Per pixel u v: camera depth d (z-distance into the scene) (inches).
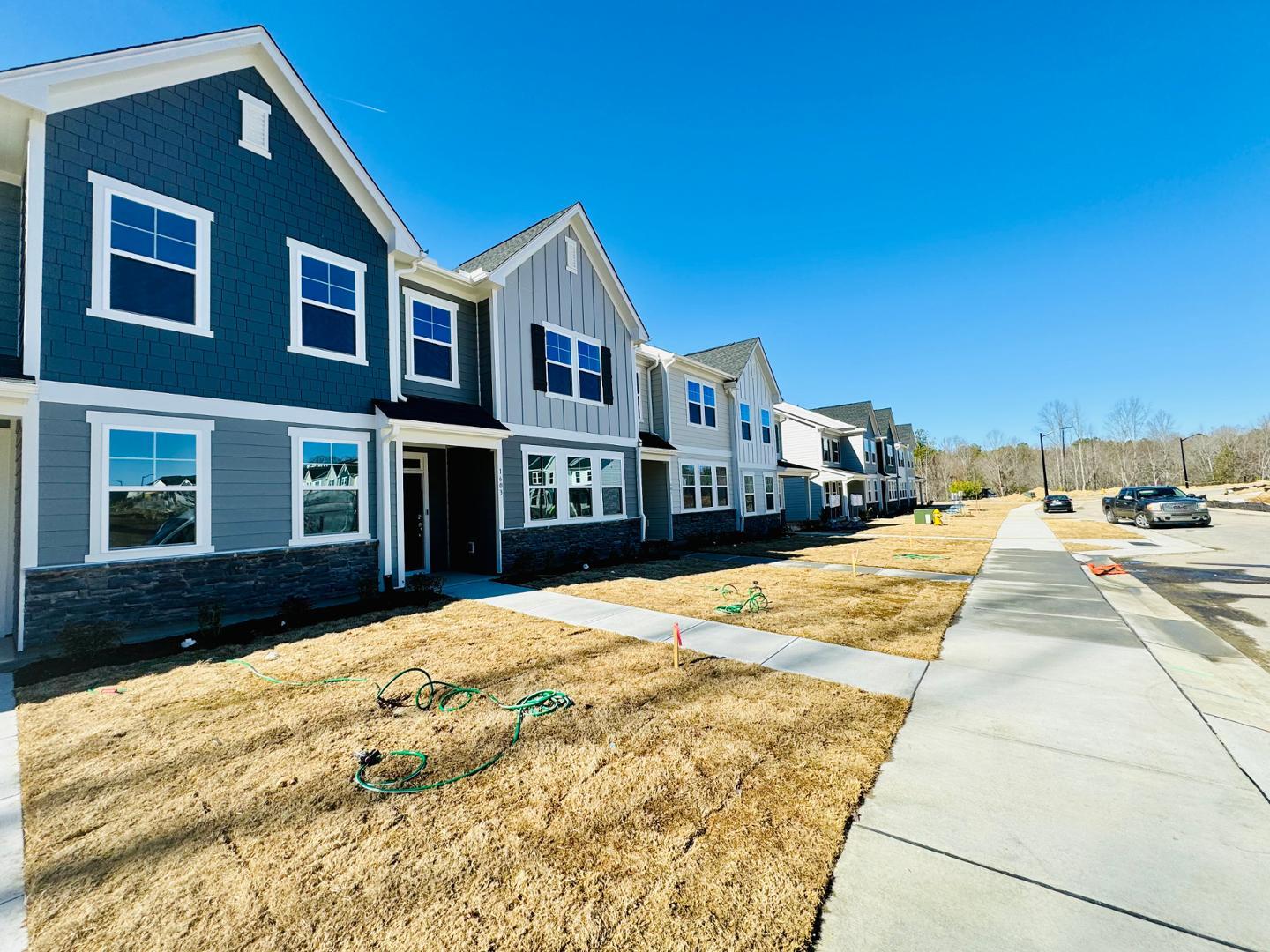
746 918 84.1
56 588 240.1
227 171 305.9
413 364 401.4
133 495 264.2
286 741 146.6
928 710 162.1
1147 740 142.0
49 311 245.9
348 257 356.5
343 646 233.3
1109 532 734.5
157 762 136.3
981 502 2258.9
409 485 445.4
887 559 516.4
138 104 277.1
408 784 124.8
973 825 106.7
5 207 274.8
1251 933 79.8
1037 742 141.1
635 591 358.6
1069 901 86.9
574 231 524.4
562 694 174.6
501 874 94.8
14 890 93.0
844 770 127.3
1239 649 223.1
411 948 79.9
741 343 877.8
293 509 317.7
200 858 100.7
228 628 265.6
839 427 1309.1
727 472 774.5
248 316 308.5
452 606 311.1
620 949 78.9
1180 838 102.2
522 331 462.3
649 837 103.8
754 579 404.5
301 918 86.1
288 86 330.3
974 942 79.2
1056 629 252.1
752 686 182.7
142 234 275.3
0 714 166.9
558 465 486.9
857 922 83.2
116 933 83.8
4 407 233.6
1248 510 1009.5
